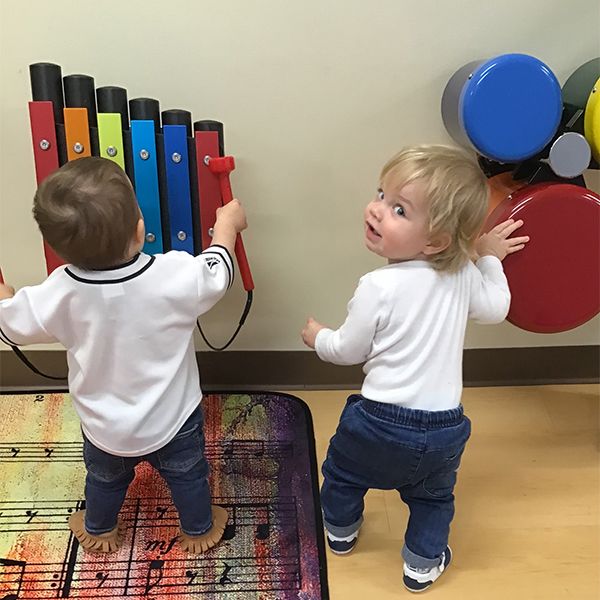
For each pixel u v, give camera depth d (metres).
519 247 1.39
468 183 1.15
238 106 1.49
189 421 1.28
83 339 1.18
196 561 1.35
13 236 1.60
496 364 1.80
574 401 1.77
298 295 1.70
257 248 1.64
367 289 1.19
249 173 1.55
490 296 1.28
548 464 1.60
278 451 1.58
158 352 1.20
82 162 1.13
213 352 1.76
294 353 1.77
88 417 1.23
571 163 1.35
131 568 1.33
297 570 1.34
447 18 1.43
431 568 1.32
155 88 1.46
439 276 1.19
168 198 1.35
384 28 1.43
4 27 1.39
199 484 1.32
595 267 1.43
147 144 1.30
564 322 1.48
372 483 1.30
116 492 1.31
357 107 1.50
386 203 1.18
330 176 1.56
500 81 1.32
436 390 1.21
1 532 1.38
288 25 1.42
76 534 1.37
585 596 1.33
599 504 1.51
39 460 1.53
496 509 1.49
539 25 1.45
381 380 1.21
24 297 1.16
